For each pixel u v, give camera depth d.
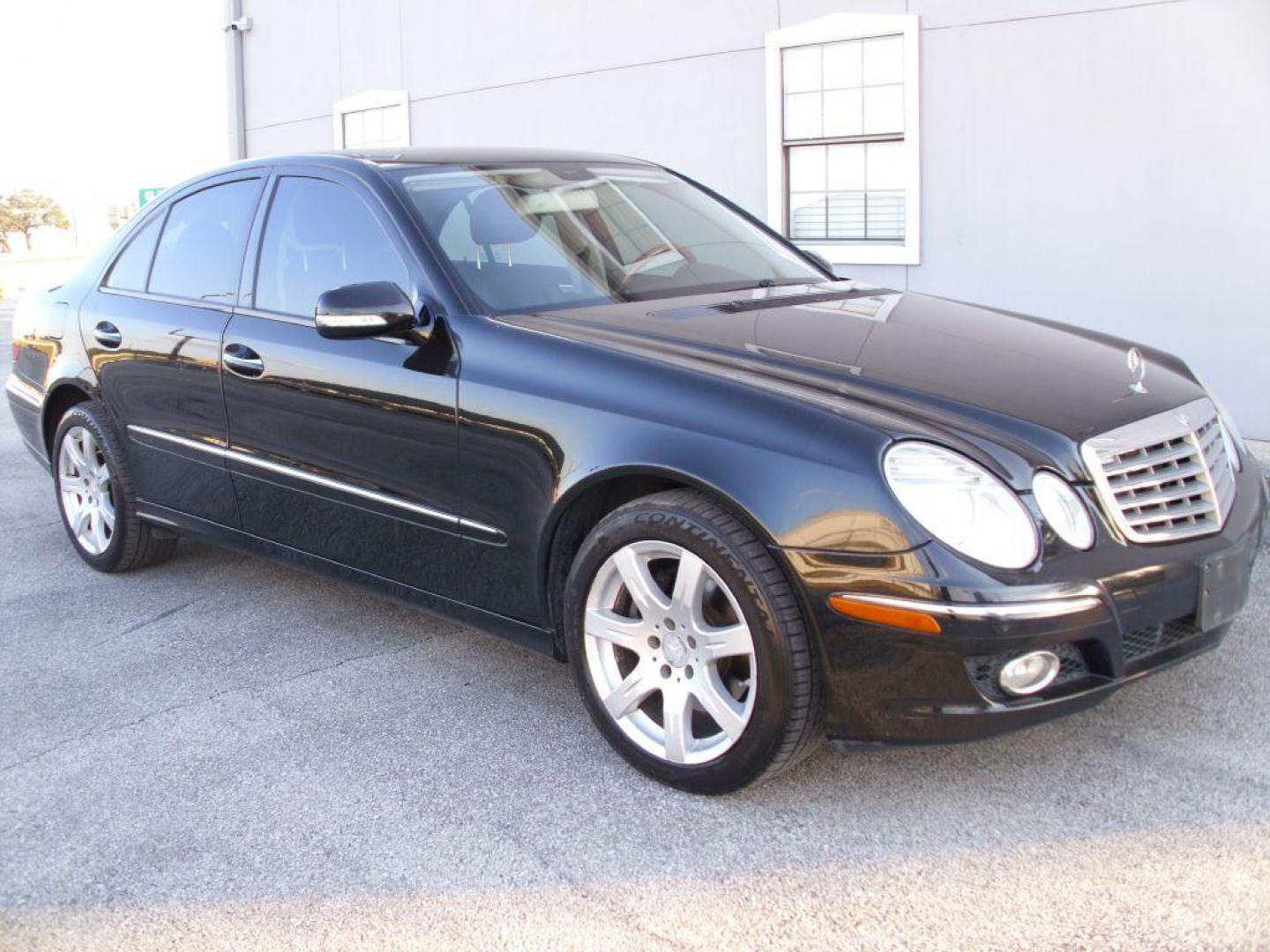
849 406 2.79
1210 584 2.84
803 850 2.71
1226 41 6.51
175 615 4.38
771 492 2.70
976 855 2.65
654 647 2.98
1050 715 2.67
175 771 3.19
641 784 3.05
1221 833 2.68
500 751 3.25
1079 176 7.17
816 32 8.09
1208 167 6.70
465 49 10.73
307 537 3.88
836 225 8.39
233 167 4.35
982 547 2.58
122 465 4.61
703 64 8.88
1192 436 2.95
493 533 3.27
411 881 2.65
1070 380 3.06
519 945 2.41
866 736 2.72
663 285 3.74
